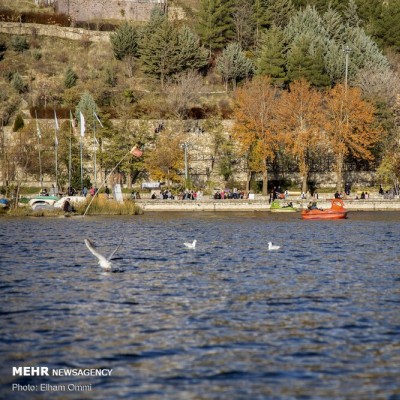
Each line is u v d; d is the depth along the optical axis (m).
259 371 31.64
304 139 148.62
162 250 71.81
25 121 175.38
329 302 44.03
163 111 177.25
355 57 189.88
